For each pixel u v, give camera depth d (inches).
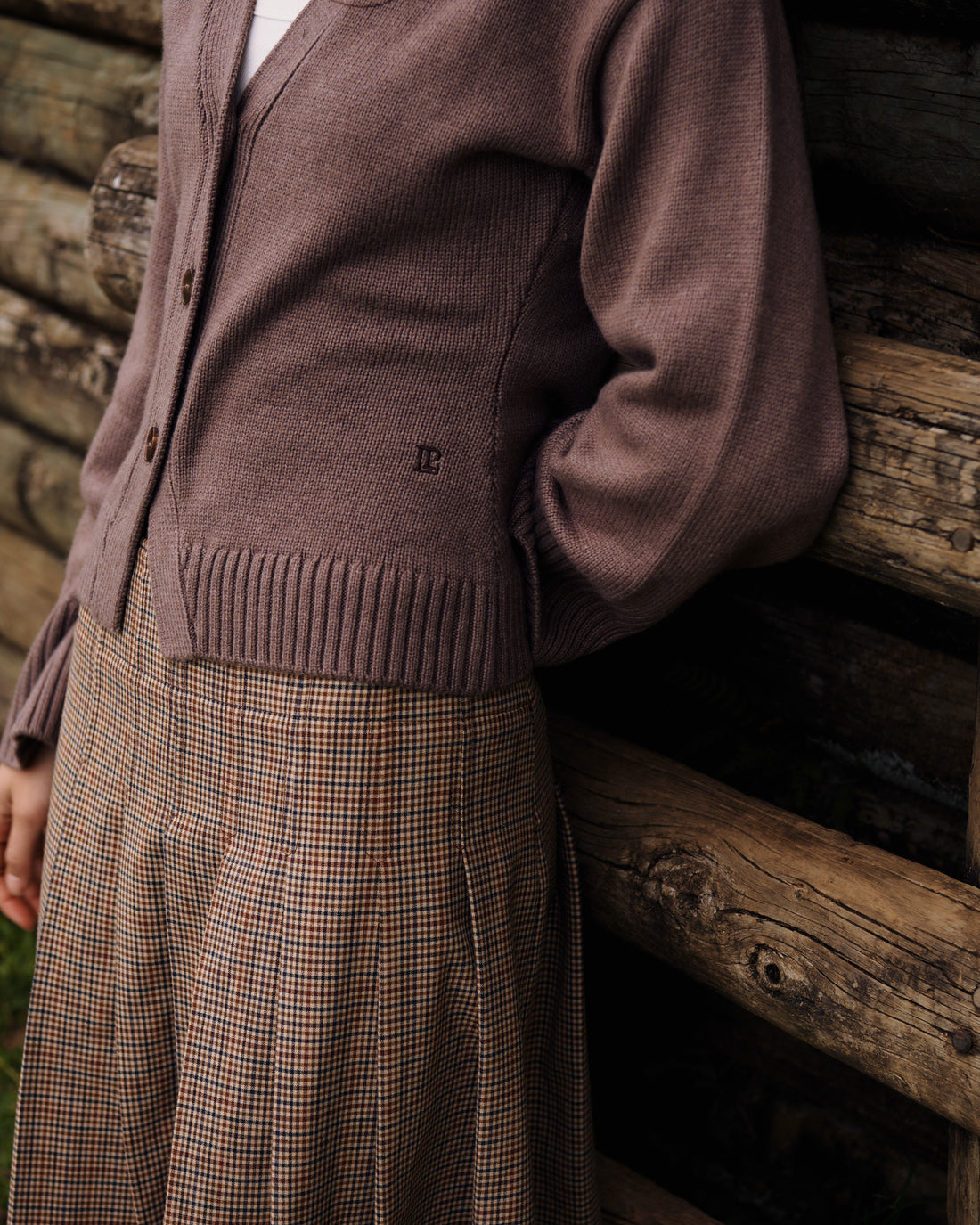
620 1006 65.8
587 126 34.3
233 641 38.1
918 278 47.7
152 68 75.9
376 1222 40.8
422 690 38.4
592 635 42.3
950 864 53.5
